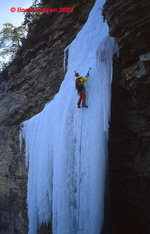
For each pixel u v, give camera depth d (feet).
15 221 40.57
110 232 17.35
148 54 13.85
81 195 18.99
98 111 18.79
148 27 12.70
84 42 29.01
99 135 18.04
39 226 27.45
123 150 18.31
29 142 37.65
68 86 28.09
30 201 31.50
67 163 21.43
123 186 18.17
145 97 15.39
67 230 19.34
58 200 21.26
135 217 16.90
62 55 36.17
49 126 29.35
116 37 15.26
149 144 16.33
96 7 27.91
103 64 18.03
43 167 28.09
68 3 35.50
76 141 20.89
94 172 17.44
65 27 36.09
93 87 20.58
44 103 39.63
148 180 16.35
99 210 16.65
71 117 22.50
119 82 18.02
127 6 13.00
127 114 18.10
